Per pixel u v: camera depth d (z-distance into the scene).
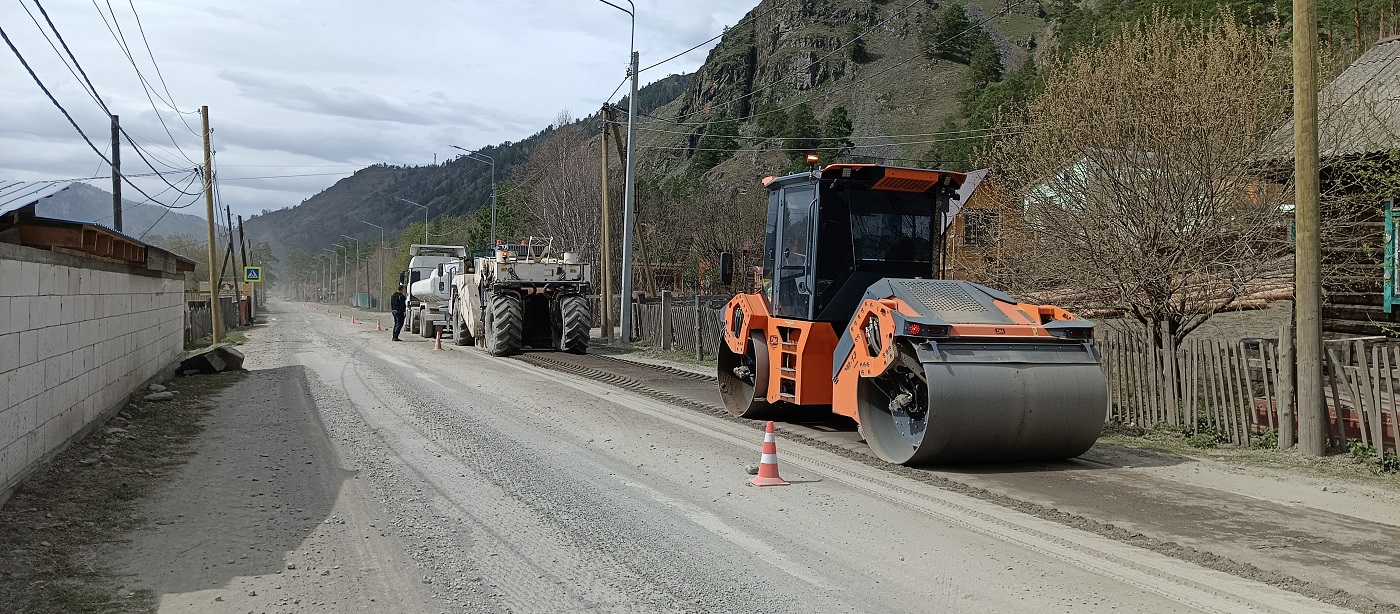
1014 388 8.76
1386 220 12.23
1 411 7.32
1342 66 18.86
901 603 5.27
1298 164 9.66
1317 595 5.36
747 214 47.06
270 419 12.20
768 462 8.41
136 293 13.39
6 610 5.07
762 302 12.62
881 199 11.38
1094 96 13.09
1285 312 18.12
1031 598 5.34
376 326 43.28
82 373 10.02
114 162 27.39
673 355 24.02
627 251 27.48
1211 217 12.34
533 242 26.66
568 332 23.41
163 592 5.46
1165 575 5.75
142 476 8.57
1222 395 10.61
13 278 7.64
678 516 7.25
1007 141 14.70
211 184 29.50
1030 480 8.60
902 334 8.98
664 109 189.75
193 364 17.97
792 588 5.55
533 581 5.71
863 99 131.00
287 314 69.12
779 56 156.38
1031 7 159.00
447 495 7.97
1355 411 9.54
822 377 11.30
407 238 92.06
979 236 15.02
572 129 54.69
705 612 5.16
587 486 8.31
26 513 7.06
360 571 5.90
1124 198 12.66
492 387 16.00
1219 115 12.03
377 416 12.52
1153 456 9.88
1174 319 13.17
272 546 6.44
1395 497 7.86
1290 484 8.38
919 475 8.81
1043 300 14.16
